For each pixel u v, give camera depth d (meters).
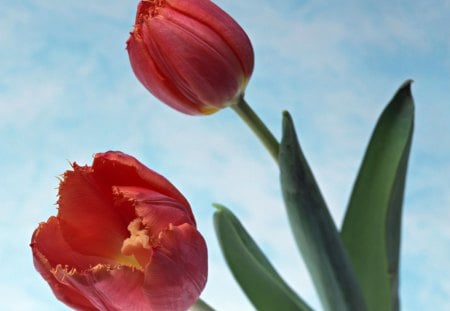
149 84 0.45
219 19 0.45
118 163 0.41
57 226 0.42
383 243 0.49
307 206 0.45
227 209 0.54
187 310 0.41
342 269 0.46
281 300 0.49
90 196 0.42
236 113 0.47
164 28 0.44
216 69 0.45
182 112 0.46
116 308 0.39
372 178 0.50
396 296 0.50
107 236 0.42
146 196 0.40
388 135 0.50
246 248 0.51
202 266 0.40
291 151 0.45
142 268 0.41
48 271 0.40
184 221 0.41
